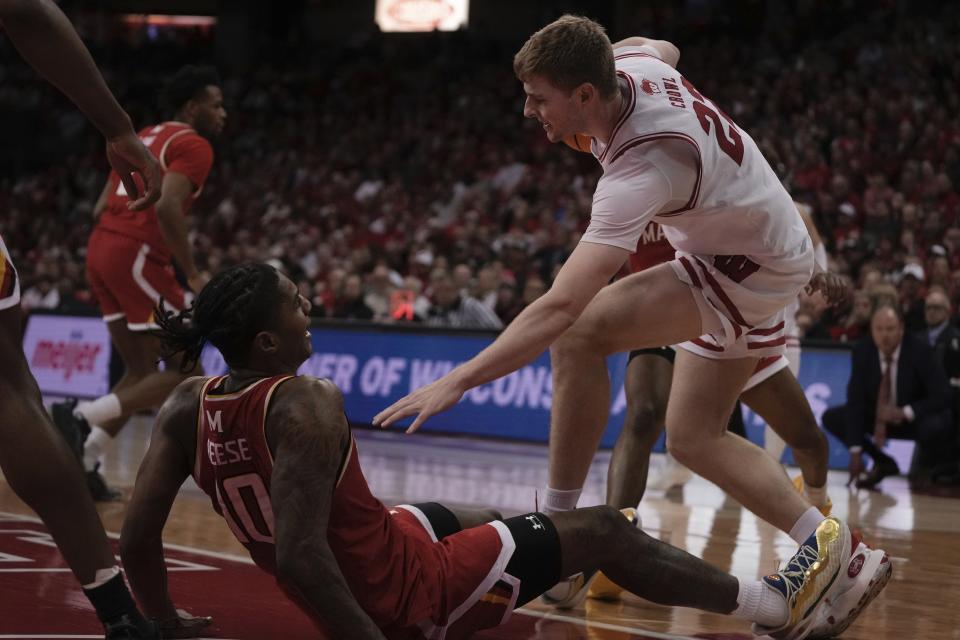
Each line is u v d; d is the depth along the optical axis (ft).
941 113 51.03
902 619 11.54
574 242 43.80
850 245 40.86
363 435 34.22
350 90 76.43
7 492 19.01
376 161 65.51
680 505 20.88
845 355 28.35
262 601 11.07
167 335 8.56
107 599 8.48
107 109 8.75
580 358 10.87
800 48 64.49
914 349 26.16
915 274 35.45
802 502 11.11
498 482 23.21
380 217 59.11
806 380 28.68
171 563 12.95
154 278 18.83
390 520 8.44
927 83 54.34
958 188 46.47
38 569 12.05
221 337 8.24
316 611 7.86
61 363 41.50
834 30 64.54
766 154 16.57
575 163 57.31
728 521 18.58
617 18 78.18
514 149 61.26
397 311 37.93
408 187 62.69
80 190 71.15
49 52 8.32
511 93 68.85
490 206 55.83
